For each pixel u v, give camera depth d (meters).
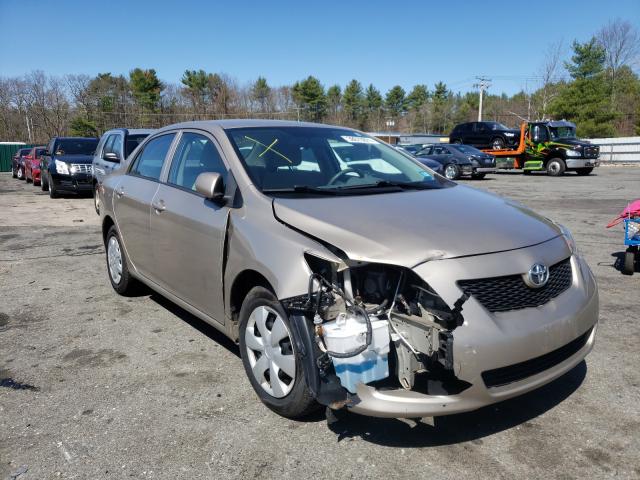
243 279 3.39
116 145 11.02
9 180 26.45
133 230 4.87
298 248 2.93
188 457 2.87
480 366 2.63
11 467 2.81
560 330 2.85
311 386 2.79
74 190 15.44
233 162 3.70
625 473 2.68
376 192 3.54
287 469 2.75
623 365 3.87
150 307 5.32
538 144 25.12
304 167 3.81
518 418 3.20
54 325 4.86
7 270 6.93
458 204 3.38
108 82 72.56
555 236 3.23
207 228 3.65
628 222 6.19
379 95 98.44
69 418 3.28
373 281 2.87
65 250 8.19
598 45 46.78
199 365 3.98
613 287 5.83
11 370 3.95
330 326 2.75
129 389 3.63
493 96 97.06
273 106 84.25
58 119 65.62
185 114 74.31
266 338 3.19
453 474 2.69
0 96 65.31
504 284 2.81
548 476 2.67
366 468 2.74
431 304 2.71
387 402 2.68
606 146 35.84
